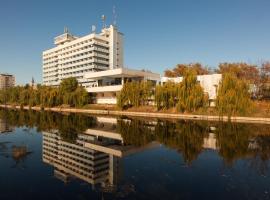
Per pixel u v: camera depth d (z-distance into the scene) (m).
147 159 20.19
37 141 27.83
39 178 15.10
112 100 86.88
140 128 38.94
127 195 12.53
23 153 21.88
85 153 22.25
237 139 29.20
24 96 97.56
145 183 14.34
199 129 37.22
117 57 133.75
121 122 47.31
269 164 18.69
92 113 70.38
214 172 16.66
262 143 26.75
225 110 51.19
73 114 66.19
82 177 15.35
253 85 70.69
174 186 13.93
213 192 13.06
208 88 65.06
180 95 58.53
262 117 48.28
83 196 12.35
